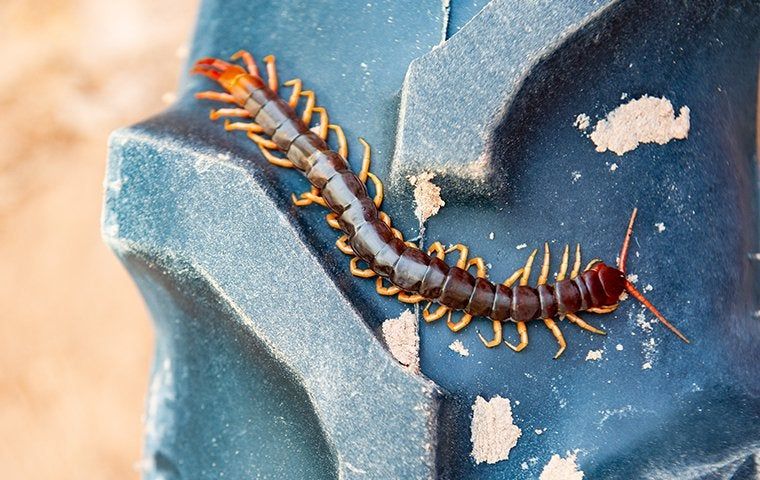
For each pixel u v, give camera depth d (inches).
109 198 18.8
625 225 18.6
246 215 18.4
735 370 18.3
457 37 18.2
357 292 18.7
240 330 18.4
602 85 18.4
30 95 31.9
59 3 32.4
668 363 18.3
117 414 30.5
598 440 18.1
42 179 31.6
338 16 19.4
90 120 31.7
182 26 31.9
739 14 18.8
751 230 19.4
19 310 31.3
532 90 18.2
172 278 18.8
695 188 18.6
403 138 18.3
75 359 30.9
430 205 18.6
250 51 19.8
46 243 31.4
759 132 20.1
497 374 18.4
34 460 30.8
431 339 18.6
